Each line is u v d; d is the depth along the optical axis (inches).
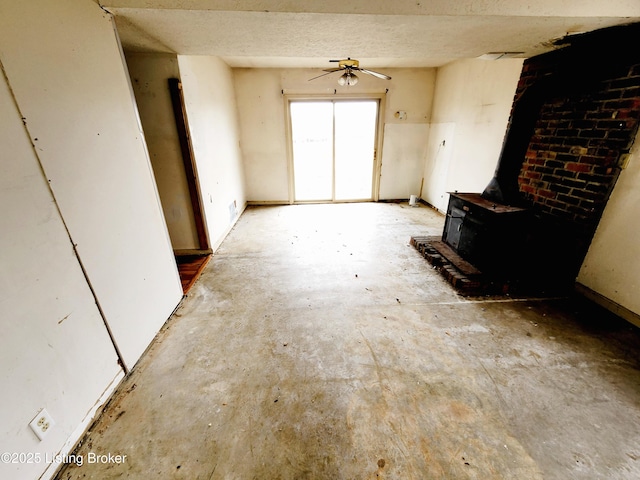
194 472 46.5
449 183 170.1
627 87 71.8
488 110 131.1
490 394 59.6
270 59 150.6
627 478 44.8
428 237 134.3
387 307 89.7
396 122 193.2
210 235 127.6
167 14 62.3
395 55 96.9
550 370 65.2
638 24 67.6
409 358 69.5
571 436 51.3
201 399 59.4
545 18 65.4
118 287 62.7
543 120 95.9
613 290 83.0
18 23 41.7
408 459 47.9
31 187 43.1
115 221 62.5
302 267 116.0
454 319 83.4
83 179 53.5
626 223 77.3
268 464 47.6
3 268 38.8
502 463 47.1
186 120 106.1
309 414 55.9
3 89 39.5
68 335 49.2
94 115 57.0
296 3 60.2
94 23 57.3
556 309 86.8
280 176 202.1
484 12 63.1
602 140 78.7
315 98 184.5
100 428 53.7
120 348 62.9
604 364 66.6
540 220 99.0
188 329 80.8
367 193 227.6
